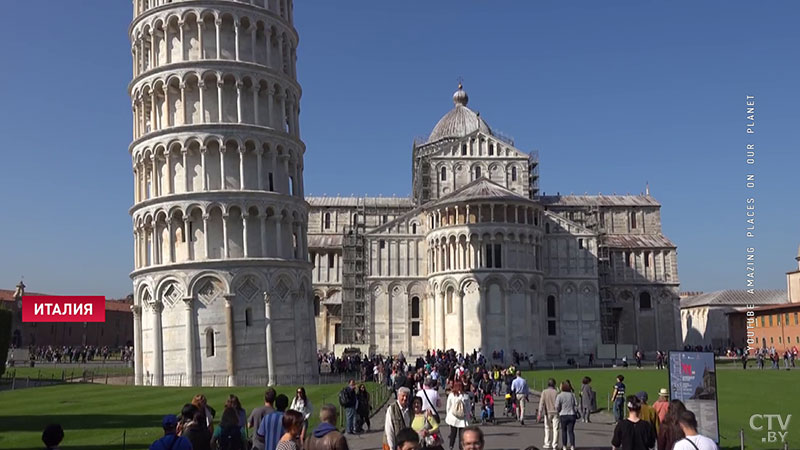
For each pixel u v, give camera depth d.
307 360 68.38
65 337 145.38
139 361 67.00
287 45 74.00
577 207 124.88
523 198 97.81
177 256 65.88
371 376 68.81
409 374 39.72
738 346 121.88
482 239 96.44
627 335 120.12
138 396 50.88
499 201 96.62
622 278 121.50
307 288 70.12
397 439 11.41
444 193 112.44
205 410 20.64
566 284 106.25
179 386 61.00
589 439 31.56
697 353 25.91
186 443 15.44
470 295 95.94
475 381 44.59
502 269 95.50
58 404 45.50
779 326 110.25
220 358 63.38
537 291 98.00
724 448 29.47
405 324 106.38
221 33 68.94
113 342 161.25
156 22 69.62
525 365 93.75
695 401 25.69
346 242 113.06
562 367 92.50
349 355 90.19
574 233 107.62
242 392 53.78
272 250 67.25
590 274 106.69
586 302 106.06
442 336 97.81
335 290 124.06
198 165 66.56
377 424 38.25
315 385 61.81
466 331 95.44
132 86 71.38
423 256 107.94
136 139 69.38
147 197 69.12
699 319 149.62
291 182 72.19
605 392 54.03
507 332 94.31
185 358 63.50
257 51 70.31
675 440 18.47
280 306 66.25
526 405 47.62
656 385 59.06
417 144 131.62
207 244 65.12
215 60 67.19
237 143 66.81
